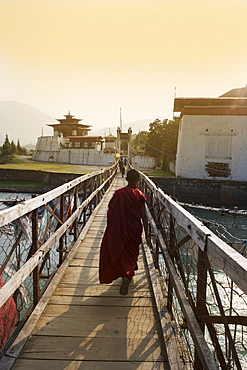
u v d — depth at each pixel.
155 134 51.03
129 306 3.62
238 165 32.00
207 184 31.30
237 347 6.72
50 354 2.71
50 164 56.59
